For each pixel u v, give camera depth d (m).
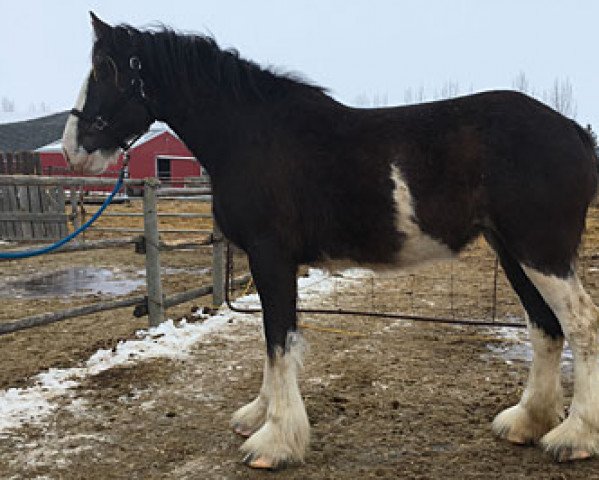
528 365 4.25
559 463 2.77
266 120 2.96
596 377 2.68
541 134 2.63
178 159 27.92
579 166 2.63
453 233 2.76
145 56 3.15
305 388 3.84
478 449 2.97
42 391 3.82
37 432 3.23
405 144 2.75
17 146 31.88
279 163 2.87
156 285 5.29
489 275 8.02
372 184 2.76
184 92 3.08
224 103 3.03
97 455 2.98
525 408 3.04
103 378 4.06
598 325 2.65
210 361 4.42
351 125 2.87
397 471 2.77
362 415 3.40
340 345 4.80
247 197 2.89
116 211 15.32
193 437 3.18
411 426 3.25
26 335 5.27
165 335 5.06
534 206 2.59
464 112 2.75
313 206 2.87
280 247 2.90
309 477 2.74
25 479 2.75
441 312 5.91
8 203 11.39
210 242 6.06
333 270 3.12
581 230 2.71
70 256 10.47
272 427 2.88
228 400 3.68
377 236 2.82
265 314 2.93
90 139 3.23
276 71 3.11
